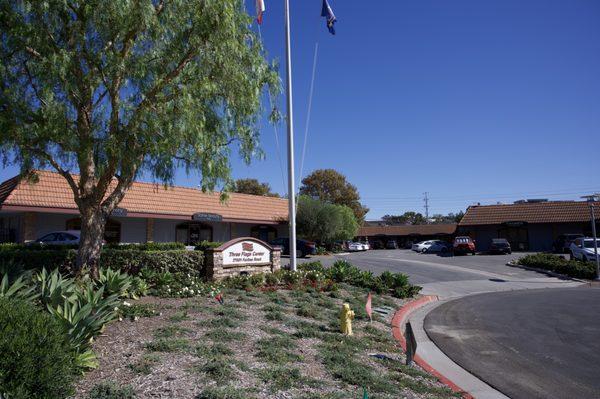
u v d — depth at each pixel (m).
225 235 33.16
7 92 8.62
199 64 10.01
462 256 36.31
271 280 12.95
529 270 25.36
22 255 11.29
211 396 4.58
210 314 8.46
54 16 8.90
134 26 9.34
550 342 9.21
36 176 10.77
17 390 3.62
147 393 4.70
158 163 10.81
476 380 6.94
